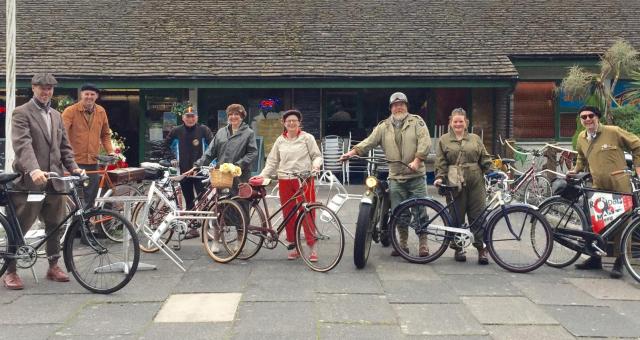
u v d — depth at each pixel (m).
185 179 7.99
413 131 6.91
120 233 6.87
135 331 4.57
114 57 13.60
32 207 5.75
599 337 4.48
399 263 6.70
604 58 12.85
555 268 6.58
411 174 6.91
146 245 7.33
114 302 5.27
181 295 5.47
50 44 14.07
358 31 14.85
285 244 6.91
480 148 6.77
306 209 6.39
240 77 12.91
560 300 5.38
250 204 6.93
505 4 16.36
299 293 5.52
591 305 5.24
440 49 13.90
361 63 13.38
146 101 14.71
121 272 5.61
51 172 5.59
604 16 15.48
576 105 14.70
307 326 4.66
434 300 5.34
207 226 6.91
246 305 5.17
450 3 16.48
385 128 7.03
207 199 7.15
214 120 14.79
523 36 14.44
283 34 14.69
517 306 5.20
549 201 6.88
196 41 14.34
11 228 5.65
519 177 11.38
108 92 14.95
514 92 14.60
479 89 14.66
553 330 4.62
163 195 6.82
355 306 5.15
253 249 6.98
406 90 14.76
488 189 8.23
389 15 15.74
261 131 14.73
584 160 6.85
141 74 12.92
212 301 5.28
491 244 6.50
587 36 14.38
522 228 6.53
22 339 4.40
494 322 4.79
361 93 14.84
